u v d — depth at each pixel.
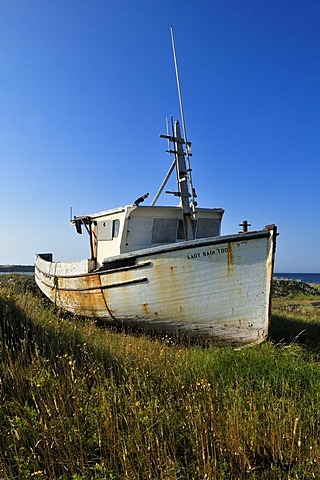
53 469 3.15
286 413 4.24
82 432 3.69
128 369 5.33
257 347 7.03
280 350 6.79
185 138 9.38
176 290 7.89
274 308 15.04
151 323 8.49
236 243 7.32
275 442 3.78
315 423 4.18
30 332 6.46
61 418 3.63
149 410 4.01
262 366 5.70
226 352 6.46
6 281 16.78
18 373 4.66
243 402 4.49
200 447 3.64
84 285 9.76
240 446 3.64
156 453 3.45
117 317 9.12
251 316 7.35
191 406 4.26
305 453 3.66
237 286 7.39
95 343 6.46
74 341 6.16
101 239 10.07
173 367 5.52
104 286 9.06
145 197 8.74
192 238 9.07
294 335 8.41
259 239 7.18
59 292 11.30
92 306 9.70
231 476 3.40
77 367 5.25
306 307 15.68
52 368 4.92
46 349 5.85
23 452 3.38
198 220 9.49
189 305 7.84
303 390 4.99
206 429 3.76
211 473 3.26
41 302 11.54
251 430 3.91
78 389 4.29
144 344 7.14
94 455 3.47
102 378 4.93
